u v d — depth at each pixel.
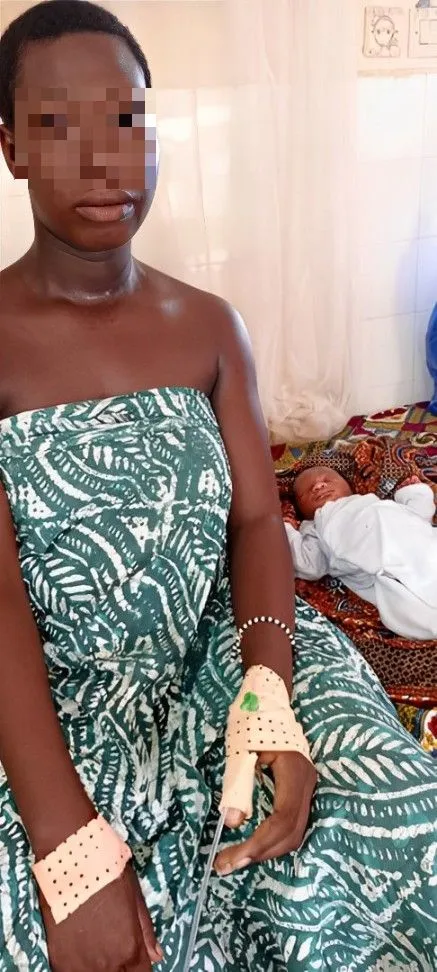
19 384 0.82
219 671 0.85
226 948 0.74
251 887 0.72
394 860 0.65
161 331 0.88
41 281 0.84
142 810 0.74
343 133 1.73
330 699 0.78
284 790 0.69
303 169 1.75
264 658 0.81
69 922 0.63
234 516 0.94
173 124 1.64
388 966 0.70
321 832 0.68
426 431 2.01
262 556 0.89
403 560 1.37
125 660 0.80
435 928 0.64
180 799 0.76
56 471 0.79
